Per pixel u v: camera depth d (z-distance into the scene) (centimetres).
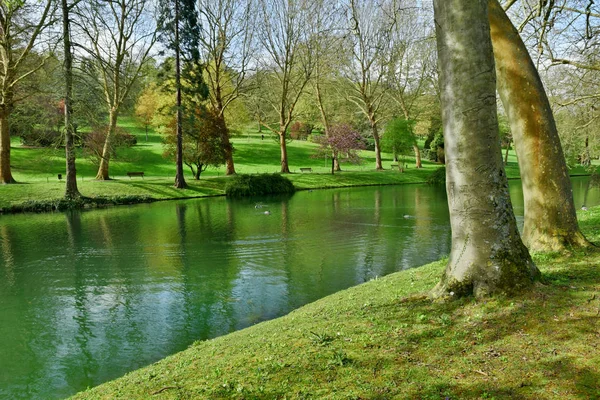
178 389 440
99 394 489
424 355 433
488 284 531
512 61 754
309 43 4338
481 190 531
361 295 734
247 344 565
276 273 1227
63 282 1189
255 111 5456
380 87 5394
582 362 379
